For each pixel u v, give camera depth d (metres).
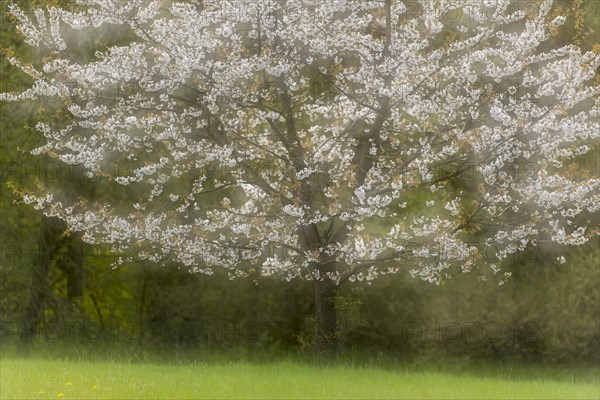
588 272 29.88
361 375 23.89
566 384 25.41
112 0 23.39
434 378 24.77
